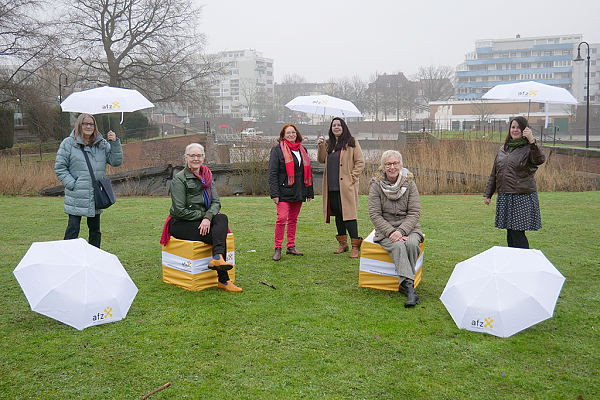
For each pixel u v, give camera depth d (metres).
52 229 6.96
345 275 4.70
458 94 97.88
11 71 27.02
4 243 6.02
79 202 4.55
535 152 4.34
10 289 4.14
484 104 58.41
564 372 2.76
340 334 3.26
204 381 2.63
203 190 4.23
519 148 4.50
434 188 11.66
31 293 3.29
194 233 4.18
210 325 3.39
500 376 2.71
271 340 3.15
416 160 12.79
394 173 4.32
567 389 2.57
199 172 4.25
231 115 106.81
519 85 5.39
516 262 3.40
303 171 5.44
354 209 5.41
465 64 101.38
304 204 9.63
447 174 11.80
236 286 4.27
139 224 7.38
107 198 4.63
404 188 4.26
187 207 4.21
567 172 12.26
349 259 5.33
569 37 96.12
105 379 2.64
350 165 5.41
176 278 4.29
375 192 4.36
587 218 7.60
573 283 4.36
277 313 3.64
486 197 4.90
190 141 29.00
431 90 79.25
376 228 4.27
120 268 3.61
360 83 88.06
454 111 60.34
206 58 35.97
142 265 4.99
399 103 75.69
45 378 2.64
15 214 8.36
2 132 26.34
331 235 6.66
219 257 4.02
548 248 5.66
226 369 2.77
